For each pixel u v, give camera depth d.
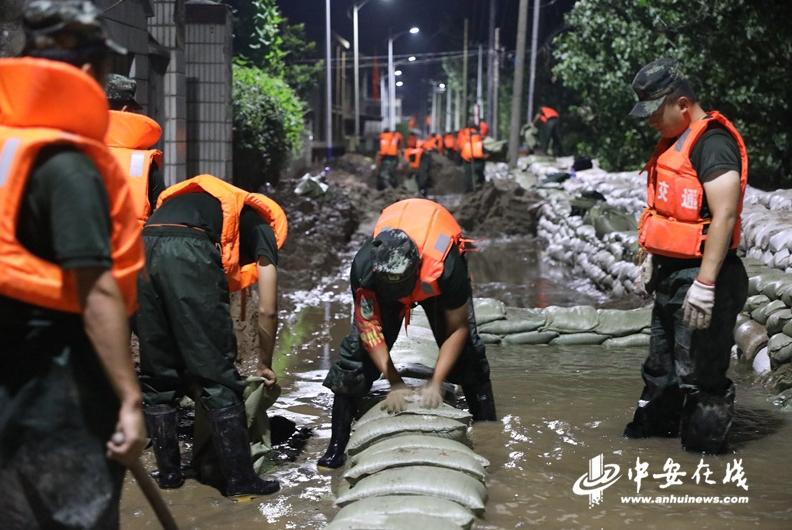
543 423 5.13
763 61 12.61
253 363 6.27
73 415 2.52
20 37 4.91
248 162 14.07
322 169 25.53
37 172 2.42
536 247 15.02
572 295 10.20
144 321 4.21
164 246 4.13
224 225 4.27
